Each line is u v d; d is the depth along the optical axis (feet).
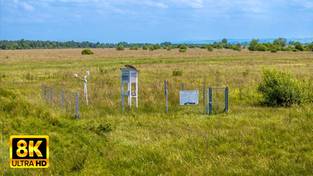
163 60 206.90
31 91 75.97
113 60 214.90
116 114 53.88
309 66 143.54
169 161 31.83
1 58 254.68
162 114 52.95
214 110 55.83
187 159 32.40
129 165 31.55
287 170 28.94
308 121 44.34
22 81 100.53
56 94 67.36
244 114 51.70
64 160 32.04
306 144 35.37
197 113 53.88
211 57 243.81
